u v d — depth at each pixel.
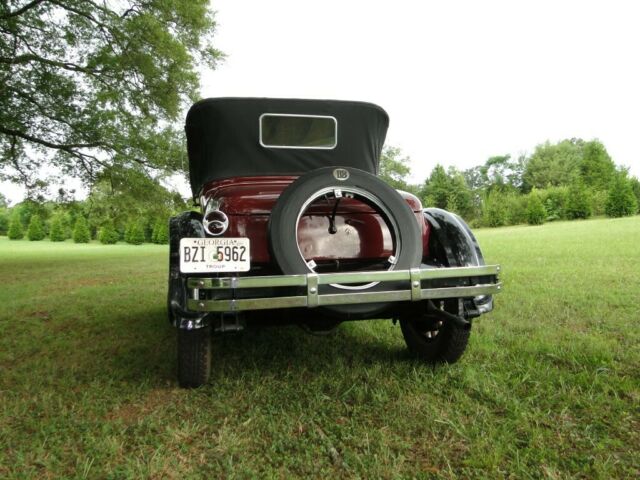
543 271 7.53
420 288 2.35
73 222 51.00
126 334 4.27
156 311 5.48
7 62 13.15
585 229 20.62
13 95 13.77
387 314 2.88
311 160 3.13
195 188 3.90
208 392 2.72
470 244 2.87
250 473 1.82
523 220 39.62
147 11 15.66
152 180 16.03
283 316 2.55
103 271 11.38
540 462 1.86
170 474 1.84
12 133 13.91
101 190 16.34
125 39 14.68
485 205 43.12
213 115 2.98
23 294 7.30
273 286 2.15
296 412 2.40
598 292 5.42
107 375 3.04
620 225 21.31
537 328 3.92
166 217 17.30
